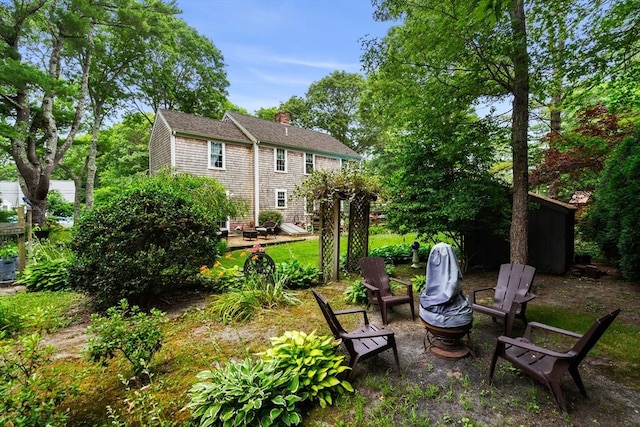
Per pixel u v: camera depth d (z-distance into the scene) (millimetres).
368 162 18172
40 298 4992
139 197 4707
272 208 15961
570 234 6375
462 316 2842
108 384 2627
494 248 6777
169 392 2492
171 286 4727
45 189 11219
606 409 2197
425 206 5871
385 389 2443
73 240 4406
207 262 5000
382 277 4672
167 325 3920
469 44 4098
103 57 13914
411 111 5074
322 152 18375
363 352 2650
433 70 4590
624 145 5098
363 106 9062
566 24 4012
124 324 2590
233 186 14555
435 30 4004
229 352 3186
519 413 2166
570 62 3977
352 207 6504
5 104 10820
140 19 12266
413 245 7070
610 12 3572
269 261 5758
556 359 2172
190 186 9953
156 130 14672
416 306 4590
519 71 4332
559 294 4820
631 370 2693
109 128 21031
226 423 1978
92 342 2406
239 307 4238
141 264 4168
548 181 7891
